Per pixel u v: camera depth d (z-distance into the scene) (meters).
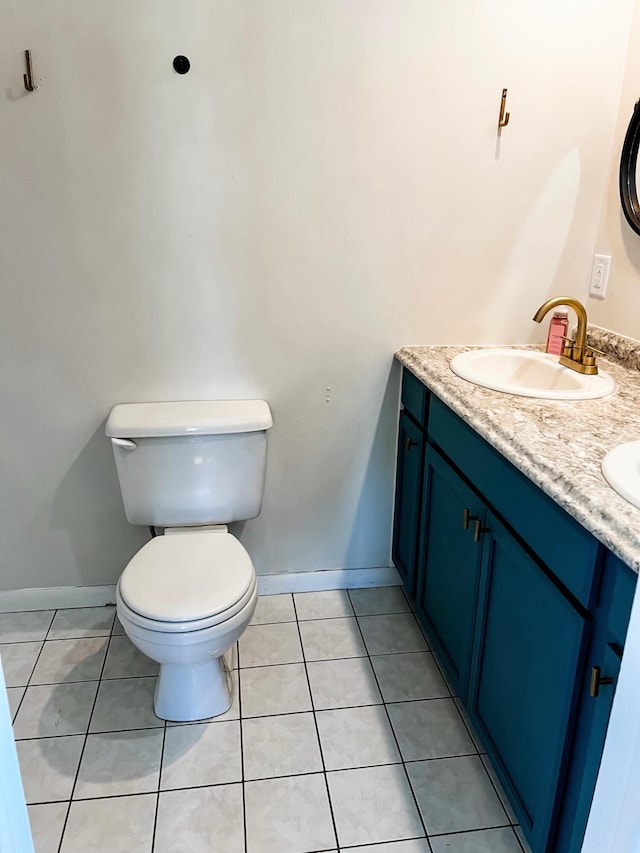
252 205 1.85
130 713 1.79
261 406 2.00
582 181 1.96
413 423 2.01
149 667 1.96
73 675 1.93
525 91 1.85
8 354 1.91
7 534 2.12
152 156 1.77
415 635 2.12
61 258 1.83
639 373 1.82
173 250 1.87
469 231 1.97
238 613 1.61
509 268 2.03
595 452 1.26
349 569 2.36
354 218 1.91
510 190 1.94
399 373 2.12
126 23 1.65
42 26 1.63
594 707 1.08
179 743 1.70
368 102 1.80
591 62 1.84
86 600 2.23
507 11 1.77
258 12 1.69
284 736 1.73
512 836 1.47
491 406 1.54
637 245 1.82
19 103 1.68
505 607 1.43
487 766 1.65
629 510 1.03
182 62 1.70
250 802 1.54
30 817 1.49
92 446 2.05
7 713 0.69
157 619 1.54
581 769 1.14
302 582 2.34
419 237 1.96
